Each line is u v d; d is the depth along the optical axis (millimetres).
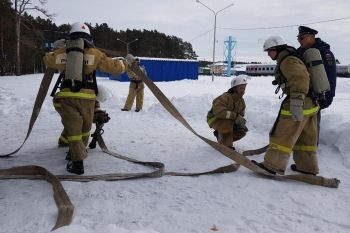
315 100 4621
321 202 3943
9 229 3111
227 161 5402
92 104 4676
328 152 5883
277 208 3754
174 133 7488
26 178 4355
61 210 3385
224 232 3199
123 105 11539
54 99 4797
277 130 4617
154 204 3740
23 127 7859
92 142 5930
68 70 4430
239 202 3861
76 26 4633
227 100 5844
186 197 3949
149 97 14273
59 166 4969
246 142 6832
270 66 57750
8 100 11117
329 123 6316
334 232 3291
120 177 4457
